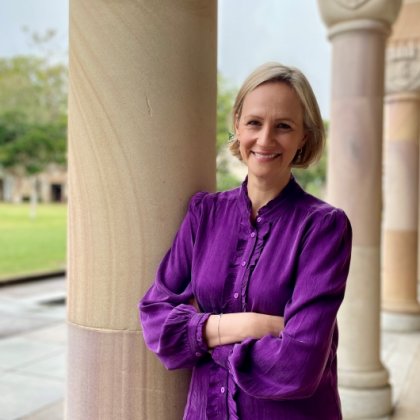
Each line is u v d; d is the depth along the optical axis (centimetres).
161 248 203
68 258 216
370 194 455
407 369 609
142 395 204
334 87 464
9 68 2394
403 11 763
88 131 202
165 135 202
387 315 798
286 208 167
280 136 166
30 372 583
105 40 199
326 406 167
